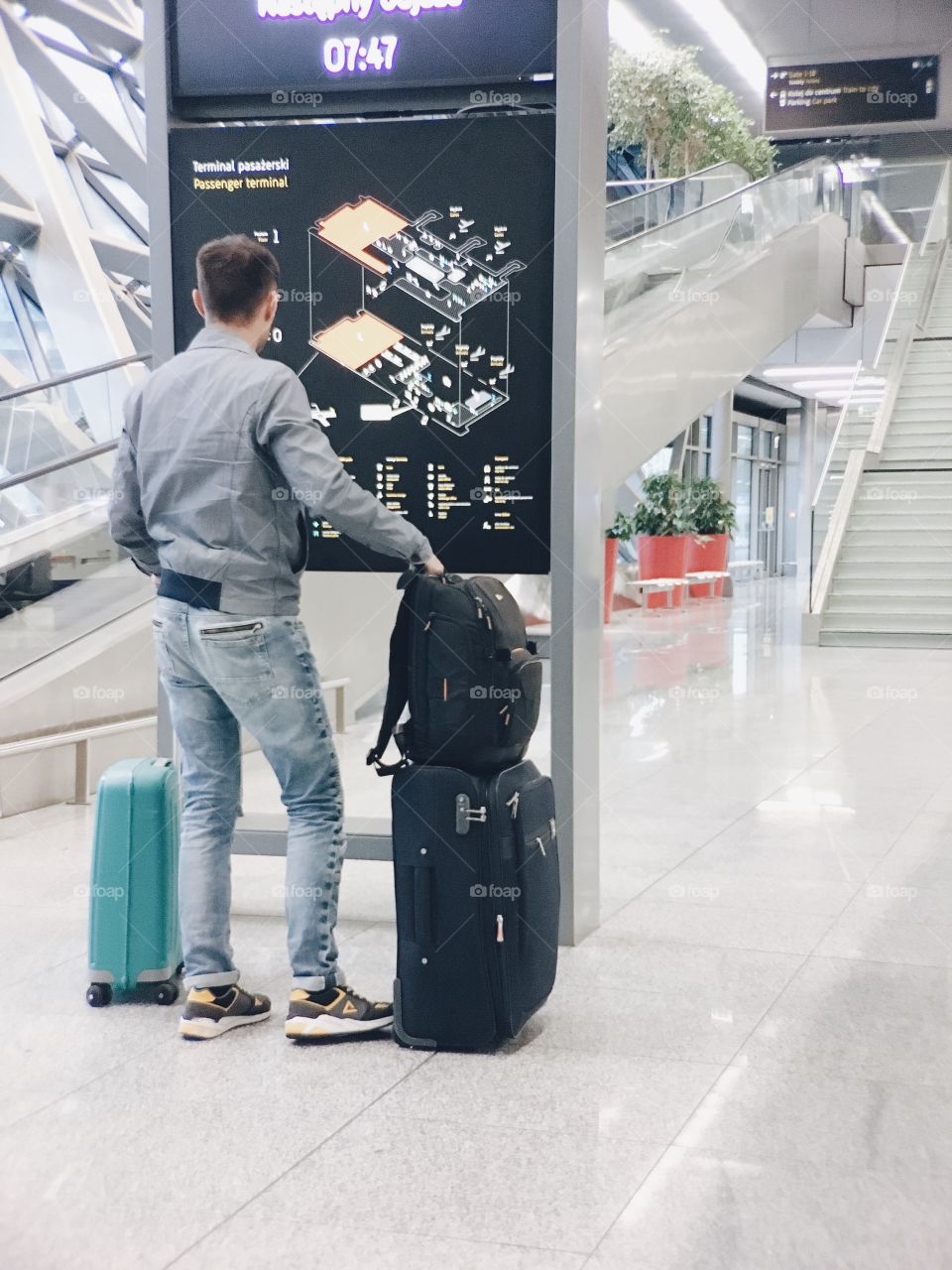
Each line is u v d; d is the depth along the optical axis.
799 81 21.42
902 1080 2.66
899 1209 2.09
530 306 3.58
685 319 11.39
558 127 3.48
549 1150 2.33
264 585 2.88
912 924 3.84
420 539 2.88
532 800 2.89
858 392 15.37
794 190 15.75
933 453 15.02
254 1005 3.05
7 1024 3.04
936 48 22.39
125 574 7.12
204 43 3.73
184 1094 2.60
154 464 2.92
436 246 3.63
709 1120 2.46
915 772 6.33
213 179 3.74
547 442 3.61
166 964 3.19
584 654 3.66
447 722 2.79
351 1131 2.42
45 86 14.95
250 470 2.85
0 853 4.85
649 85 16.34
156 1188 2.19
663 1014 3.07
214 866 2.99
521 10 3.53
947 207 20.03
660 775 6.30
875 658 11.62
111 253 14.85
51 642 6.31
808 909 4.01
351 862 4.75
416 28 3.59
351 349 3.71
